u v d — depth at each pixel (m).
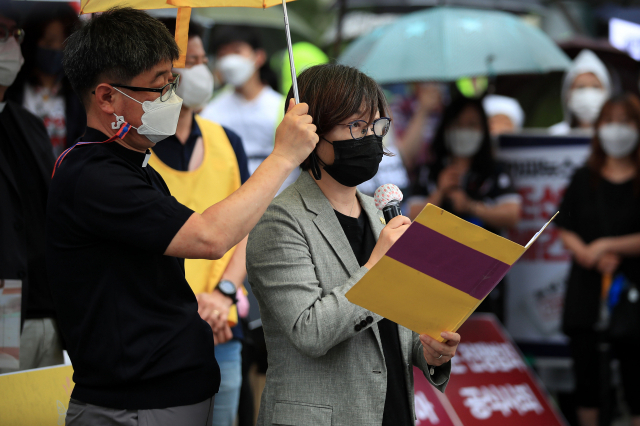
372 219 3.80
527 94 11.39
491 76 8.58
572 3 12.37
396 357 3.66
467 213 8.22
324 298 3.34
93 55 3.21
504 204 8.19
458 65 8.34
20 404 3.98
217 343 5.02
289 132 3.31
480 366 7.45
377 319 3.35
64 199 3.13
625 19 11.97
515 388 7.31
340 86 3.49
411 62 8.45
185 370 3.22
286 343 3.52
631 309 7.53
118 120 3.24
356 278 3.35
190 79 5.11
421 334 3.35
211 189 5.16
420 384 7.19
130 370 3.10
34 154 4.77
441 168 8.48
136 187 3.10
